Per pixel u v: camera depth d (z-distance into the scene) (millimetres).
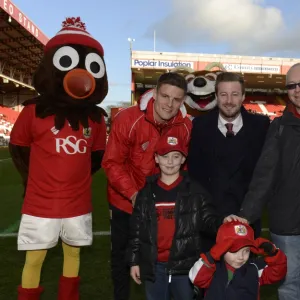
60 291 2904
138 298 3297
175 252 2309
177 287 2383
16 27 23484
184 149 2363
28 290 2756
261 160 2441
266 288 3477
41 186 2727
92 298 3229
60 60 2775
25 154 2889
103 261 4094
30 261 2764
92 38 2967
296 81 2354
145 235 2346
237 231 2010
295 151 2406
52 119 2736
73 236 2781
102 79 2934
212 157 2652
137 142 2758
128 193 2643
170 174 2379
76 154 2771
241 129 2633
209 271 2047
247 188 2658
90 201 2930
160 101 2545
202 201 2361
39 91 2816
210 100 3779
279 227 2504
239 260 2041
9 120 31703
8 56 29656
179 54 32656
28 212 2730
